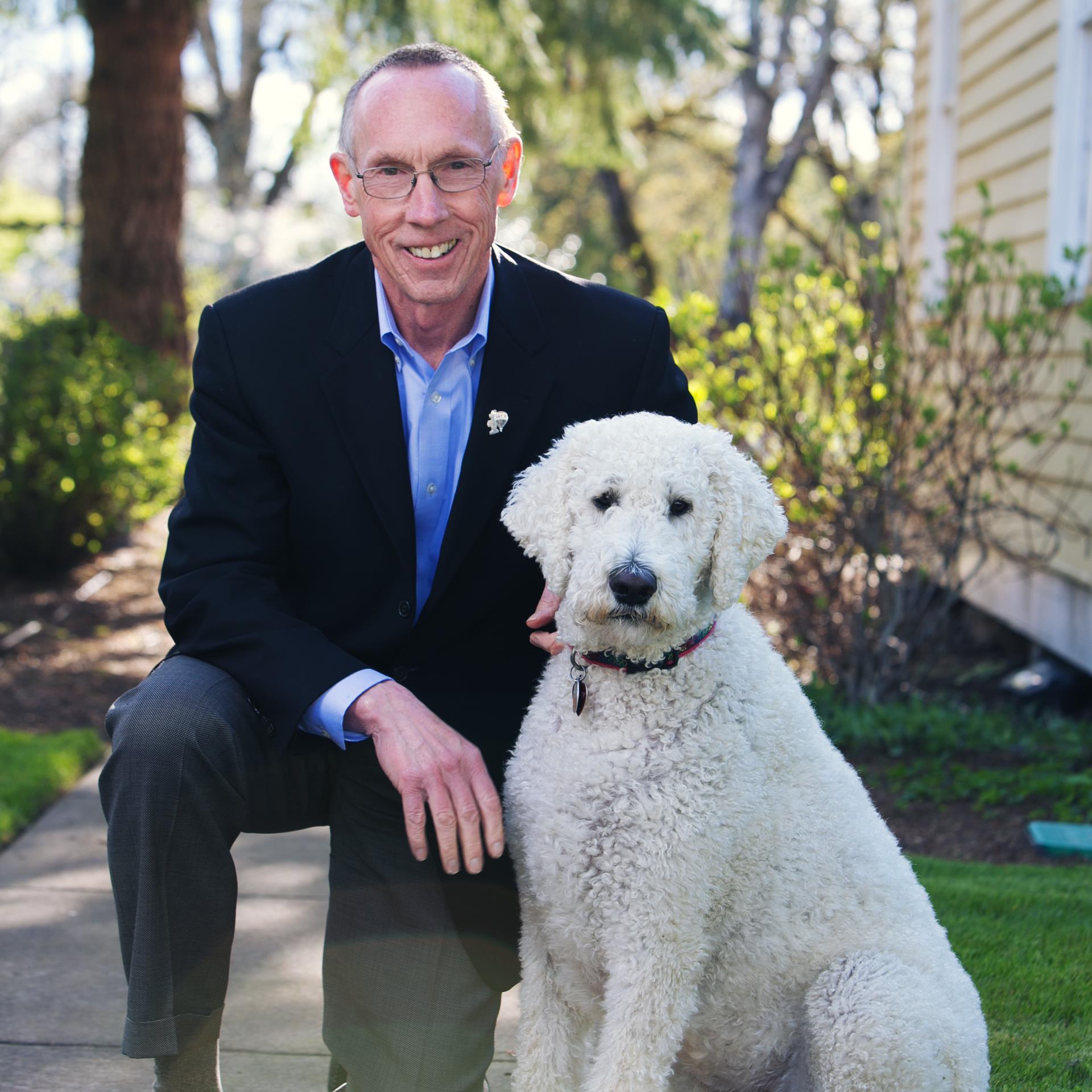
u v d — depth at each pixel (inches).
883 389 223.3
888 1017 85.8
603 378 107.1
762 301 230.8
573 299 109.1
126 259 421.1
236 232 783.1
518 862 96.6
